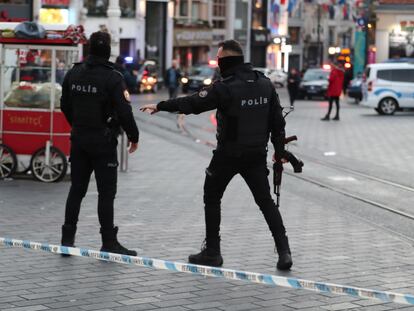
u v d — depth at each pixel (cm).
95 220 1677
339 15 13638
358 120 4759
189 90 7819
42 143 2183
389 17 8106
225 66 1288
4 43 2161
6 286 1186
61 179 2177
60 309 1084
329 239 1572
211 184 1314
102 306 1101
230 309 1101
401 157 2995
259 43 11600
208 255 1322
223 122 1279
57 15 6719
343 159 2919
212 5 10731
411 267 1362
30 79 2195
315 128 4162
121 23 8462
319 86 7312
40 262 1324
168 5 9569
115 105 1335
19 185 2120
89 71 1342
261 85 1284
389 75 5275
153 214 1770
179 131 3878
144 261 1117
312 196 2145
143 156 2847
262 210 1315
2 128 2197
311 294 1177
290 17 12375
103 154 1351
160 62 9556
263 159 1305
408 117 5053
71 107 1375
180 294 1165
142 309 1092
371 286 1235
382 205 2030
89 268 1292
